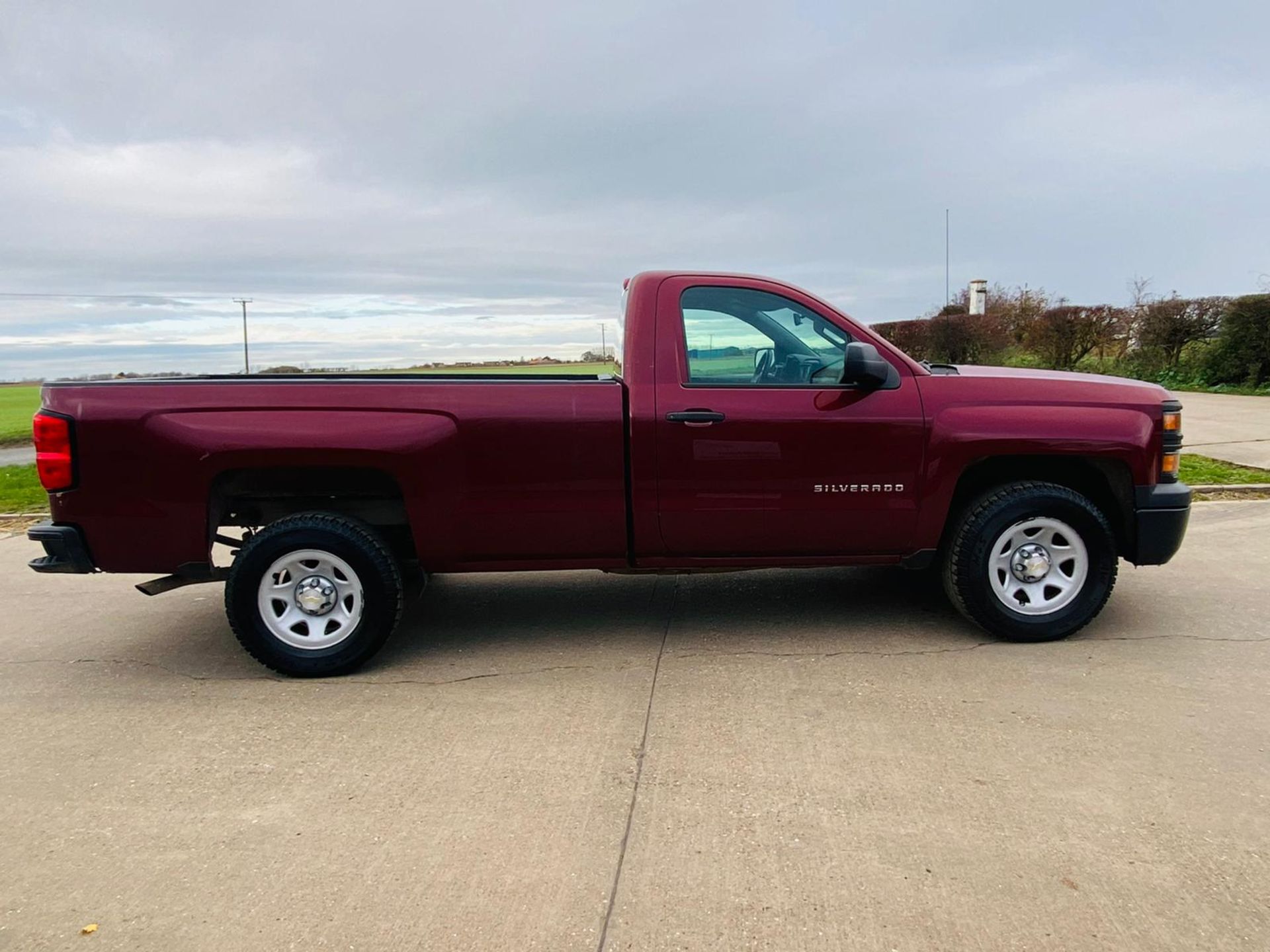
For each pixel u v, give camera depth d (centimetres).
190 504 379
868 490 401
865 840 253
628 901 228
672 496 397
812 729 327
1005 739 314
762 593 518
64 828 271
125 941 217
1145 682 364
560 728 335
